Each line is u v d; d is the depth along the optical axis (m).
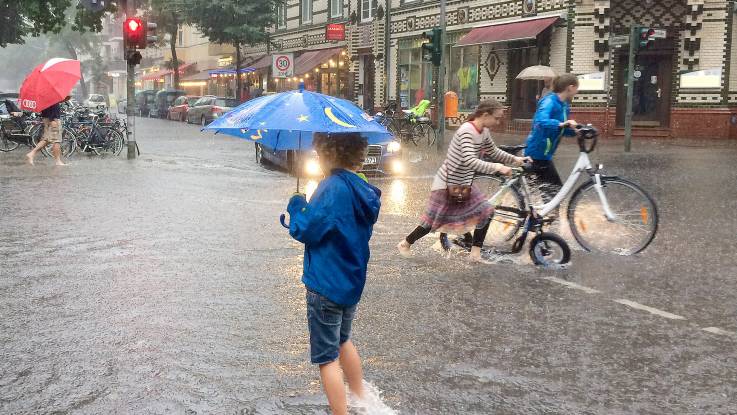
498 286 6.54
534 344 5.04
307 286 3.68
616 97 24.34
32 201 11.11
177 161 17.66
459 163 7.23
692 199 11.43
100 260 7.41
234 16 40.88
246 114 4.09
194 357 4.73
